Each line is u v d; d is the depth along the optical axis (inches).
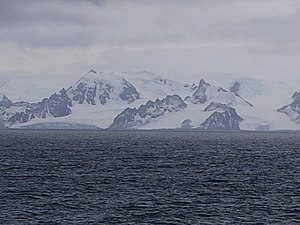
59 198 2679.6
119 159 5128.0
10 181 3280.0
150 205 2519.7
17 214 2281.0
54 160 4881.9
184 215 2310.5
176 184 3248.0
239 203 2593.5
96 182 3302.2
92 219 2213.3
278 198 2746.1
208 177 3629.4
